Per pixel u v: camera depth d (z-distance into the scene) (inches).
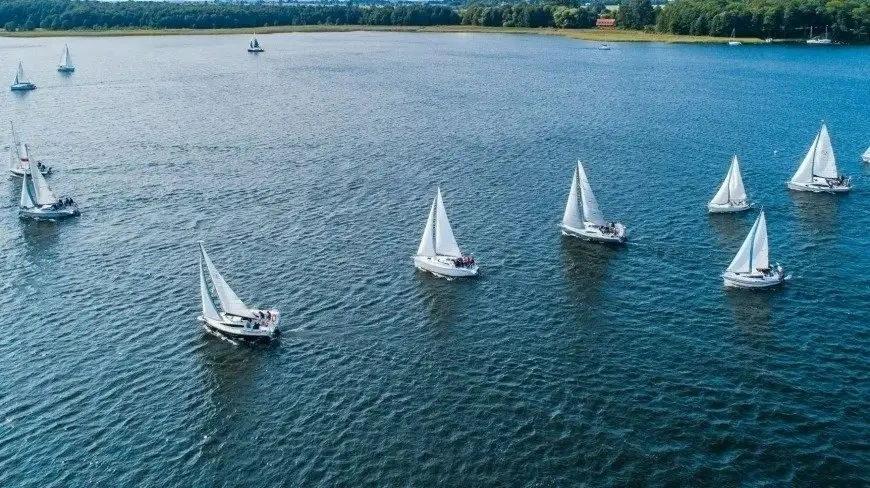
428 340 3740.2
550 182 6259.8
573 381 3368.6
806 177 5959.6
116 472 2861.7
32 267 4626.0
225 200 5836.6
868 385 3312.0
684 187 6097.4
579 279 4397.1
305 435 3048.7
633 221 5329.7
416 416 3147.1
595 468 2829.7
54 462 2913.4
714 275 4441.4
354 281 4389.8
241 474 2844.5
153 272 4532.5
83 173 6565.0
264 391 3346.5
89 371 3503.9
